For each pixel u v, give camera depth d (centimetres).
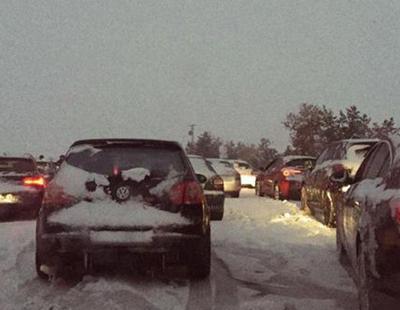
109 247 617
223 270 761
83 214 627
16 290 635
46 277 680
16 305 576
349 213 673
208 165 1336
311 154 3544
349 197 696
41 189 1367
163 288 651
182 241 629
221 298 616
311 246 949
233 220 1313
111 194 637
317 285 684
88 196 636
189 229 635
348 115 3325
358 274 564
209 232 678
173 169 657
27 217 1392
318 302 605
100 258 627
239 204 1681
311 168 1420
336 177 789
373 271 487
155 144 679
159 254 628
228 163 2073
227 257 853
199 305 586
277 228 1168
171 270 742
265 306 573
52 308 559
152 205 636
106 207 631
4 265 759
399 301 464
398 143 572
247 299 614
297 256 862
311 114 3578
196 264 656
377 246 482
